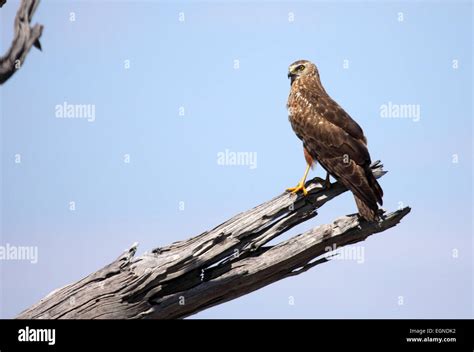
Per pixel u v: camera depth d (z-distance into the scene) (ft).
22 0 58.18
